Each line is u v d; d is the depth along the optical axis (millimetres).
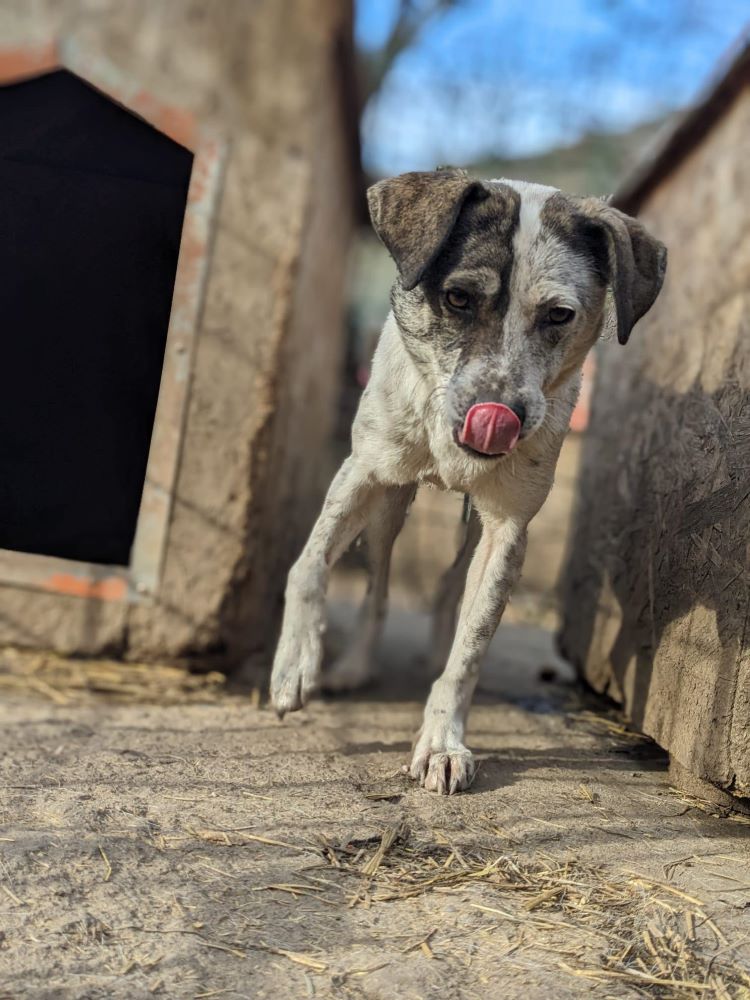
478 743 718
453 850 531
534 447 638
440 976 419
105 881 475
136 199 724
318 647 657
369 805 581
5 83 805
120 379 730
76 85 819
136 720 731
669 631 678
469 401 582
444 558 1908
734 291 781
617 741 754
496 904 481
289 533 1154
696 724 610
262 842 526
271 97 879
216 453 876
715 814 612
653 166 1128
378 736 724
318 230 1086
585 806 603
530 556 1845
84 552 826
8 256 704
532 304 604
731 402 660
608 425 974
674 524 698
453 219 599
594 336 657
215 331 875
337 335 1816
